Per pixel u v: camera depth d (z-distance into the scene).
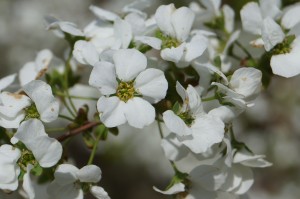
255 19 0.15
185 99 0.14
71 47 0.15
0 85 0.15
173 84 0.15
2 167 0.14
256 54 0.16
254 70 0.14
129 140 0.24
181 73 0.15
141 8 0.16
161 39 0.15
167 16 0.15
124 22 0.15
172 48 0.14
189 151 0.14
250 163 0.15
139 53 0.14
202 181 0.14
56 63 0.16
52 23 0.15
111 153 0.24
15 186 0.14
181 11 0.15
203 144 0.14
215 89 0.14
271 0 0.15
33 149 0.14
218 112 0.14
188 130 0.14
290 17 0.15
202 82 0.15
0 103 0.14
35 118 0.14
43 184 0.15
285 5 0.16
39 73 0.15
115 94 0.14
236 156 0.15
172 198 0.15
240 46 0.15
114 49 0.14
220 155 0.15
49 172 0.14
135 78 0.14
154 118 0.14
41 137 0.14
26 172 0.14
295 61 0.15
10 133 0.15
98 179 0.14
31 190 0.14
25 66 0.16
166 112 0.14
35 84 0.14
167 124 0.14
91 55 0.14
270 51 0.15
